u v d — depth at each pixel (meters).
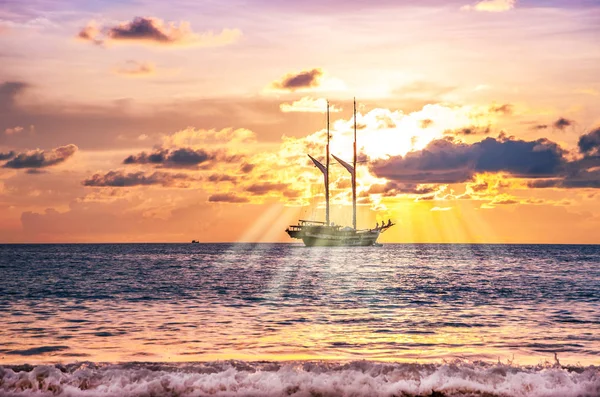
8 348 31.33
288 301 57.31
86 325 39.75
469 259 181.00
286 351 30.91
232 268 126.25
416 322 42.31
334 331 37.84
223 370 24.08
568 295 63.75
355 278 93.31
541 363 27.33
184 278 92.88
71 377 22.55
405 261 163.88
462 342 33.94
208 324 40.50
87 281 85.19
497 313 47.66
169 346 32.12
